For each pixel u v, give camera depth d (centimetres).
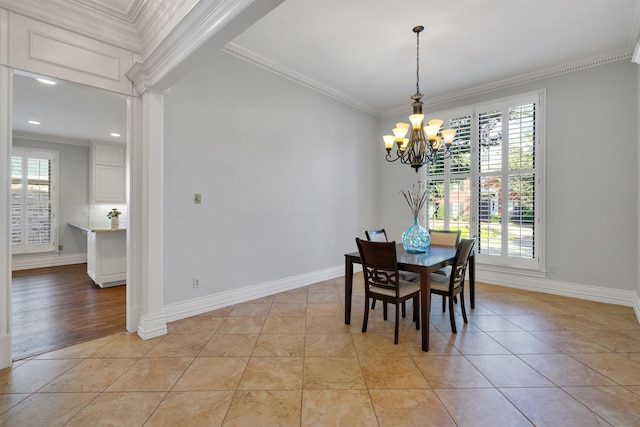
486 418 163
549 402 176
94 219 639
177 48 213
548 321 297
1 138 206
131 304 270
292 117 402
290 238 404
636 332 271
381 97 479
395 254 248
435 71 388
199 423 159
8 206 212
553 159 381
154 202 264
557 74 376
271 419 162
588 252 361
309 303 351
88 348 241
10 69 209
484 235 432
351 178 496
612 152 345
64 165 606
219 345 246
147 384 193
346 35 306
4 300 212
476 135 439
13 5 208
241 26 177
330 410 169
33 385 192
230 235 339
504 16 275
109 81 252
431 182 488
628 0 253
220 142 328
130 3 231
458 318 307
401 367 214
